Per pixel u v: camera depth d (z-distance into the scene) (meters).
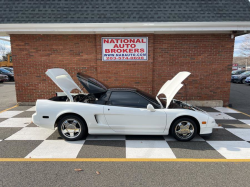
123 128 4.21
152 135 4.66
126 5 7.04
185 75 4.41
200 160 3.46
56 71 4.70
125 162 3.37
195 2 7.12
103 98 4.32
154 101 4.41
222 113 6.79
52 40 7.30
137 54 7.34
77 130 4.24
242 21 6.41
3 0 7.09
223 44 7.38
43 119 4.21
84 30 6.59
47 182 2.78
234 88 15.20
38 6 6.96
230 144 4.17
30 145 4.04
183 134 4.26
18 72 7.48
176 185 2.73
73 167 3.19
